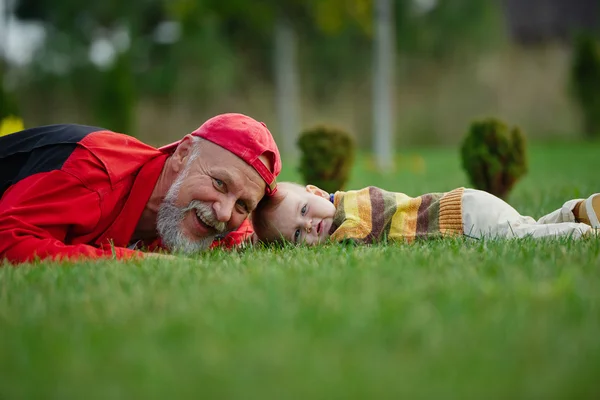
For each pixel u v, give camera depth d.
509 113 29.77
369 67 31.64
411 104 30.92
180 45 27.61
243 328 2.15
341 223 4.41
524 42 31.39
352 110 31.36
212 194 3.81
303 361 1.88
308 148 7.17
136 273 3.10
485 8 31.11
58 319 2.39
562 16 31.00
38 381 1.85
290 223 4.31
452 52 31.47
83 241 3.85
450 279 2.75
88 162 3.76
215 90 28.78
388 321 2.18
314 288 2.63
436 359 1.89
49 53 27.41
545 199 6.37
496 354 1.92
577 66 24.94
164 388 1.75
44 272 3.15
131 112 21.80
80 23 28.16
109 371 1.88
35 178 3.69
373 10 22.78
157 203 4.01
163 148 4.10
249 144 3.87
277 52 25.69
